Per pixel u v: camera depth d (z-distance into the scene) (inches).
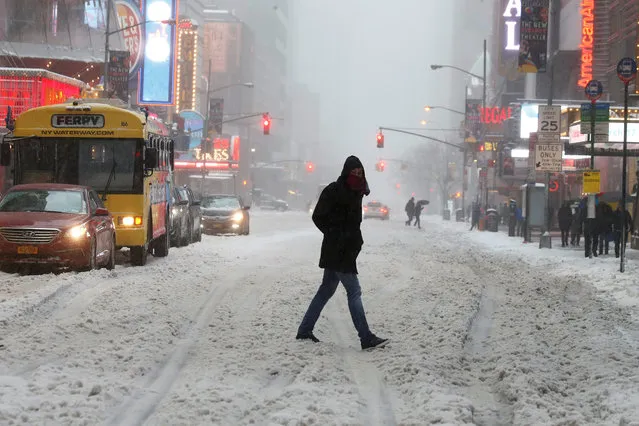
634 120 1183.6
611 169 1782.7
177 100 3117.6
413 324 457.7
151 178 830.5
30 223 651.5
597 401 295.0
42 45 1825.8
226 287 617.0
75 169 784.9
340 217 383.9
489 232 1996.8
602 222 1069.8
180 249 1042.1
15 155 785.6
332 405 276.5
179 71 3221.0
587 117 945.5
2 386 291.3
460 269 828.6
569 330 458.9
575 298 641.6
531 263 1016.2
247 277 688.4
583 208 1343.5
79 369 326.6
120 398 287.0
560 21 2367.1
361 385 316.5
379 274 762.2
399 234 1715.1
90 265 669.3
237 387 303.3
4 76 1504.7
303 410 268.2
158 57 2632.9
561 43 2342.5
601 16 2032.5
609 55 2027.6
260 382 315.6
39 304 482.9
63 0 1925.4
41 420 251.8
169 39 2635.3
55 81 1561.3
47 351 366.0
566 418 264.2
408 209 2454.5
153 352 363.9
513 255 1157.1
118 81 1793.8
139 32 2591.0
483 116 2477.9
